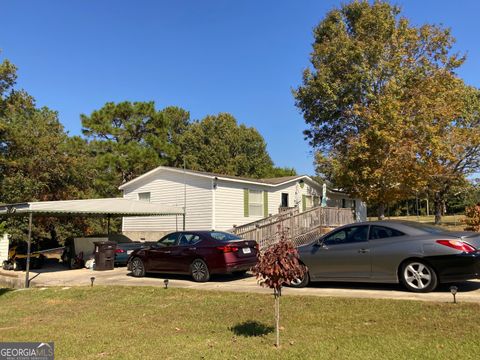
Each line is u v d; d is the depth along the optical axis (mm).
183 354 5645
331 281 9742
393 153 24062
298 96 29969
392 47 26781
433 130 23875
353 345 5590
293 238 19156
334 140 30188
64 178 27500
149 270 13586
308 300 8352
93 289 11703
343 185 26922
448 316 6602
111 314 8734
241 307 8336
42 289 12828
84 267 17984
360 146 24625
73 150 30547
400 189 25797
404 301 7609
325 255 9680
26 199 25109
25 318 9039
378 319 6820
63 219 25938
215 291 10117
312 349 5520
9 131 26953
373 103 25891
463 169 36188
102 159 35500
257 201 24281
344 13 29781
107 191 35719
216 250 11906
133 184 25594
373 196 25578
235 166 48469
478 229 16906
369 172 24953
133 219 25375
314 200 29312
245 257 12156
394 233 9023
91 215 19766
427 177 25797
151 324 7645
